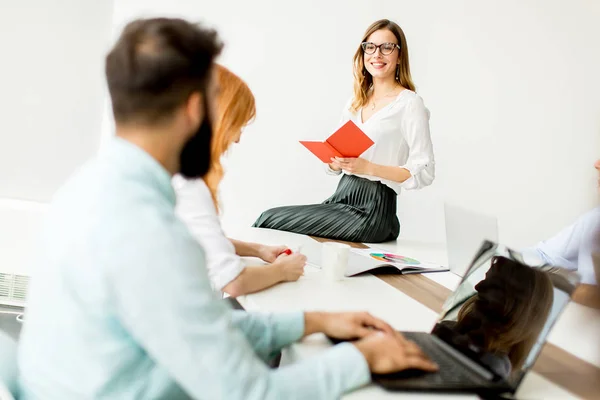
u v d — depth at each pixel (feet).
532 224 12.92
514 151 12.67
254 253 5.28
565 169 12.87
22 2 9.98
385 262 5.38
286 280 4.50
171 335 2.27
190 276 2.33
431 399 2.70
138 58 2.51
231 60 11.29
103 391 2.51
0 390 2.43
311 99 11.66
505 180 12.73
